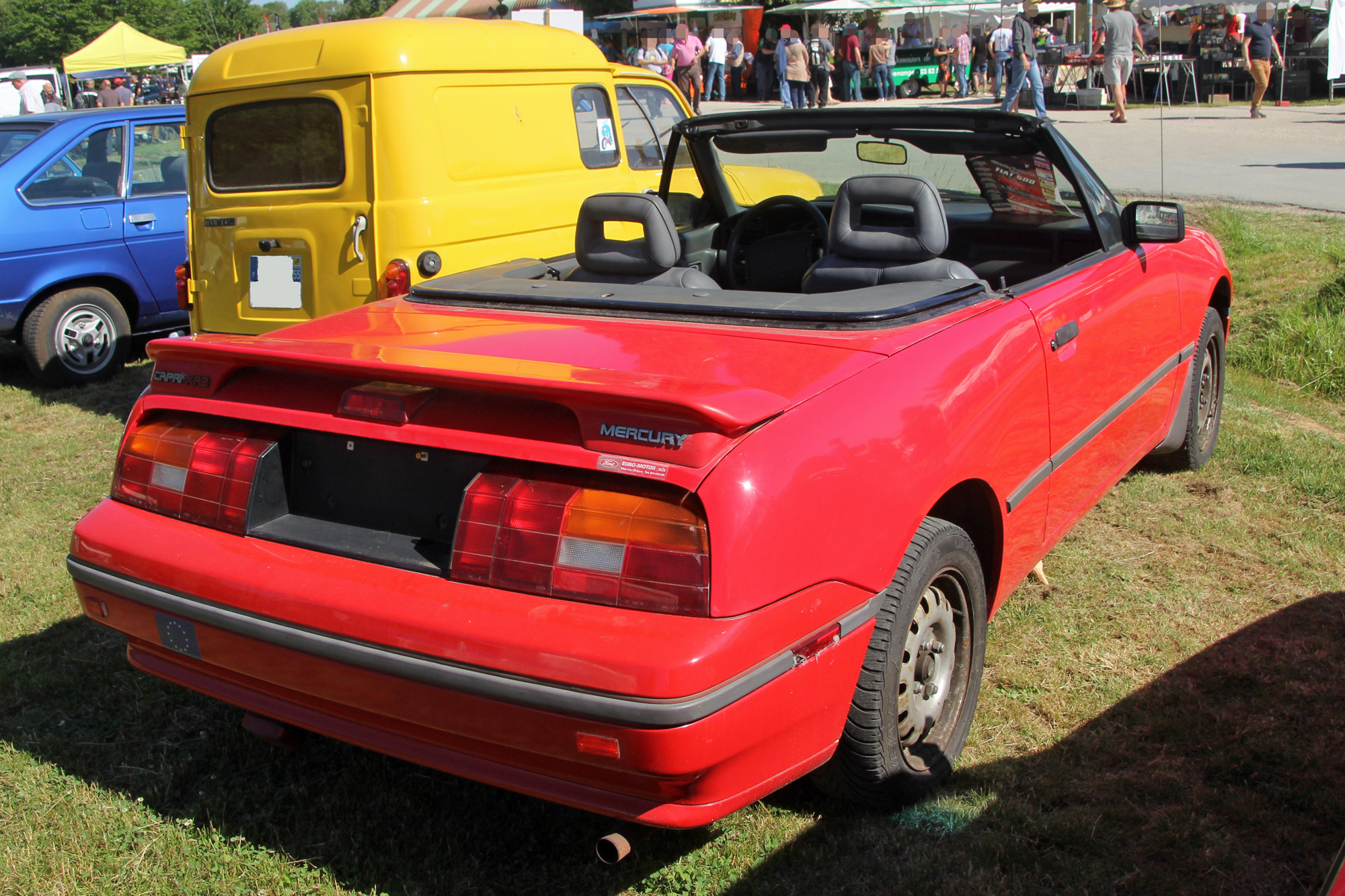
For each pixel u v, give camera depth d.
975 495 2.77
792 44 22.56
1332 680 3.10
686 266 4.17
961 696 2.79
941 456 2.46
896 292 2.79
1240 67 19.73
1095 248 3.79
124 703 3.23
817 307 2.64
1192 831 2.50
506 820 2.65
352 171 5.05
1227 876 2.36
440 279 3.29
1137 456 3.95
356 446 2.38
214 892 2.43
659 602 1.96
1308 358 6.18
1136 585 3.74
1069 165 3.51
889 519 2.29
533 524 2.04
